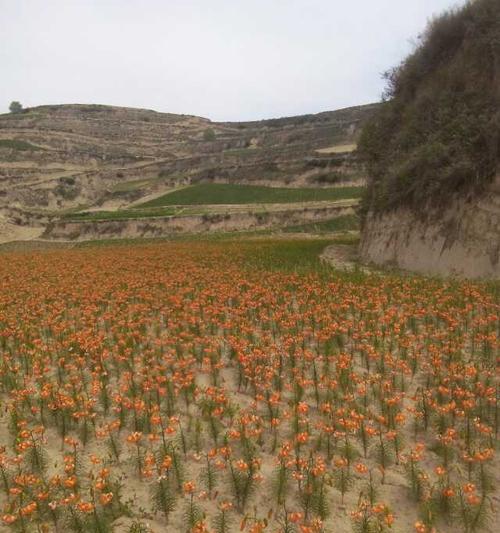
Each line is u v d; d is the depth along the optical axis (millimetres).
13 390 8750
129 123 181125
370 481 6648
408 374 10000
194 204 88500
